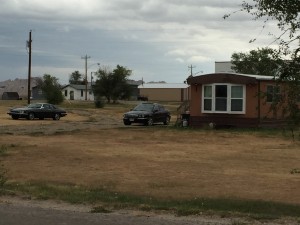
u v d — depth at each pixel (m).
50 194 9.14
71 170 13.33
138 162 15.11
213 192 10.35
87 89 123.12
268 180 11.96
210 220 7.14
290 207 8.27
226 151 18.30
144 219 7.15
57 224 6.73
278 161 15.59
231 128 28.97
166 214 7.55
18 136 23.31
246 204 8.47
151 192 10.23
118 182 11.53
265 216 7.40
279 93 6.93
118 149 18.58
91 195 9.12
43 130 27.31
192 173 13.02
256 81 28.05
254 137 24.00
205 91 30.09
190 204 8.41
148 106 34.09
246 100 28.67
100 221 6.96
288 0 6.73
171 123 36.53
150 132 26.66
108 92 91.50
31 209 7.79
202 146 20.05
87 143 20.62
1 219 7.01
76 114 50.66
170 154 17.23
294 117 6.80
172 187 10.94
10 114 39.12
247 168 14.02
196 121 30.58
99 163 14.75
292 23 6.80
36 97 117.12
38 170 13.20
